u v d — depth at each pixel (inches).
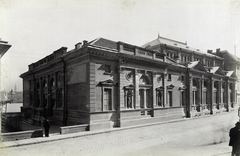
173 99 1210.6
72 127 754.2
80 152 530.3
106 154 513.3
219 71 1668.3
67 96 976.3
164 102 1119.0
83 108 841.5
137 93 975.6
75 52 858.8
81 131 774.5
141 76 1009.5
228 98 1761.8
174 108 1204.5
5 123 1062.4
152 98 1051.9
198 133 780.0
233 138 461.1
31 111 1254.3
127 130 834.8
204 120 1187.9
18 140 635.5
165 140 661.9
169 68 1203.9
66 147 576.1
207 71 1546.5
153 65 1065.5
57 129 873.5
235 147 456.8
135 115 952.3
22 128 948.6
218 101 1658.5
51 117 1085.1
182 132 799.1
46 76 1212.5
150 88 1056.2
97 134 751.7
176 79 1258.0
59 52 1044.5
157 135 739.4
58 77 1066.7
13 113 1290.6
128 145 599.2
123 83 916.6
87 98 813.2
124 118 904.3
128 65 942.4
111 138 687.7
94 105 813.9
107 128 844.0
